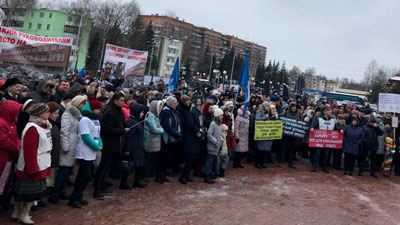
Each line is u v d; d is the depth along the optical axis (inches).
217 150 306.0
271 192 299.4
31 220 185.3
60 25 2773.1
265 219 230.1
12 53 340.5
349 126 405.4
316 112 422.0
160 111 286.0
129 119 257.1
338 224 235.6
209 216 224.7
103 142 231.0
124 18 2765.7
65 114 216.4
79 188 215.3
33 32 2824.8
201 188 291.9
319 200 289.7
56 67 370.0
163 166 294.4
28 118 197.3
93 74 1430.9
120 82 496.1
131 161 260.1
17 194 179.0
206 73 3897.6
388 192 343.3
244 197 277.3
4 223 181.9
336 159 435.5
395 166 437.4
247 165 405.7
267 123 384.2
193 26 4840.1
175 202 247.4
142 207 230.1
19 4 2790.4
